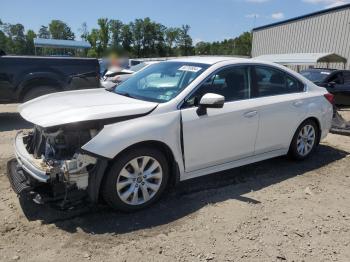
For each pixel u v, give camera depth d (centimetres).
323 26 2542
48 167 354
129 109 391
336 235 375
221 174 525
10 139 696
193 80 445
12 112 1043
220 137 451
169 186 462
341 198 463
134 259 320
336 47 2438
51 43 2400
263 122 496
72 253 325
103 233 358
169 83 461
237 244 349
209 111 438
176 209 412
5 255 320
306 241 361
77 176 357
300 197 459
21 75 848
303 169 560
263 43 3319
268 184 496
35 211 396
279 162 588
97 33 6172
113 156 364
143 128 384
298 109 546
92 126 375
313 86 590
